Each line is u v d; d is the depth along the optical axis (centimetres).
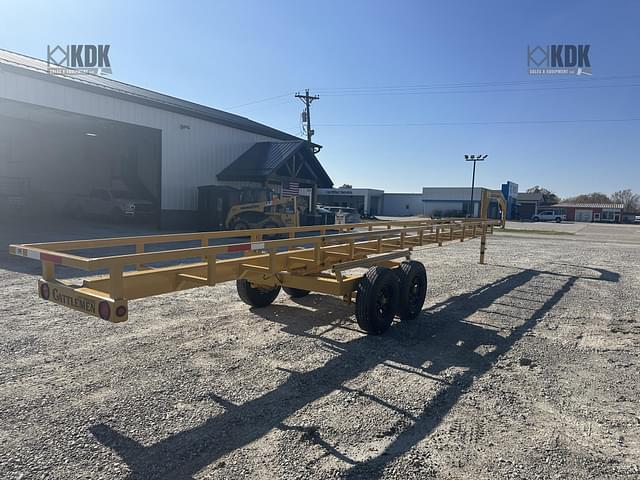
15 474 258
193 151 2134
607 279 1028
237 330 546
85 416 328
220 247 413
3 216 2320
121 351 462
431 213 6888
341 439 307
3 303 640
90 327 540
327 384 398
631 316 676
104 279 387
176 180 2064
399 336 545
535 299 784
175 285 409
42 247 403
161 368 421
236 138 2384
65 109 1617
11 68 1454
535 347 519
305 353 474
